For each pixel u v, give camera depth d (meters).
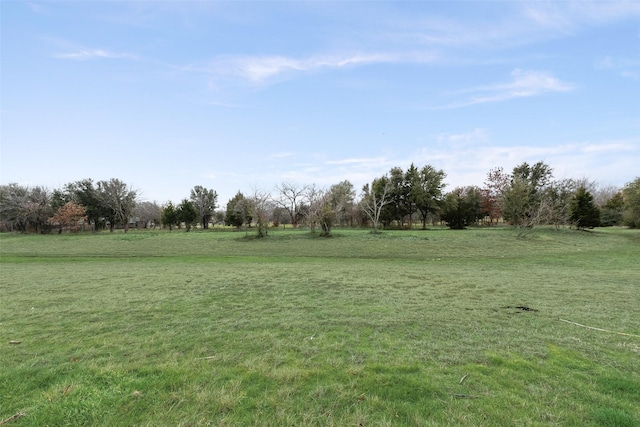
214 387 3.11
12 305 6.97
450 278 10.77
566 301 7.15
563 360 3.77
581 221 34.91
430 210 47.16
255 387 3.13
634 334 4.75
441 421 2.59
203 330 5.06
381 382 3.21
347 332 4.92
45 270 13.42
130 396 2.95
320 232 32.06
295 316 5.90
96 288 9.02
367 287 9.02
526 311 6.21
